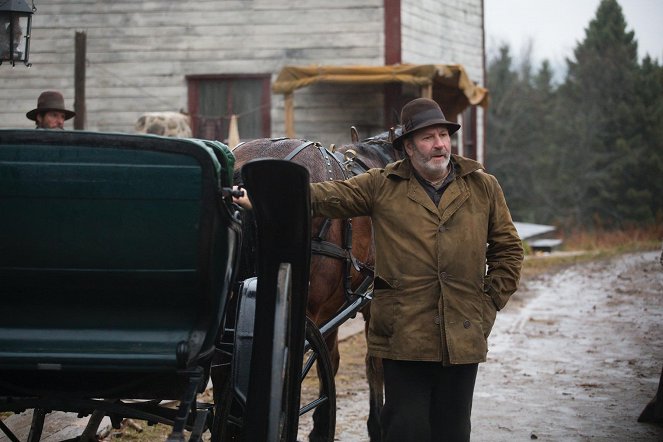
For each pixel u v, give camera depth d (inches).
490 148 2417.6
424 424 185.8
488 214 193.9
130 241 151.0
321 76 587.8
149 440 259.9
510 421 292.2
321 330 217.0
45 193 149.1
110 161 149.2
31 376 165.6
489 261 197.9
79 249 151.1
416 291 187.0
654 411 288.4
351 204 193.0
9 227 150.2
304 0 661.9
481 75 807.1
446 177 193.9
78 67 487.2
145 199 149.8
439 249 187.2
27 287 153.5
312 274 218.4
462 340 185.0
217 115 677.9
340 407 309.6
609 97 2447.1
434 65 575.2
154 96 678.5
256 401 165.2
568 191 2348.7
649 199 2326.5
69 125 685.9
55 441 242.1
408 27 674.2
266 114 671.8
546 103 2608.3
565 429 282.8
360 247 238.2
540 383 348.8
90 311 156.1
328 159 226.8
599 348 425.1
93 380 165.2
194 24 672.4
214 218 151.5
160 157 149.6
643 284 701.3
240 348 174.9
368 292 248.4
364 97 655.1
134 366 150.7
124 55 679.7
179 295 154.4
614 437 274.1
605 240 1263.5
